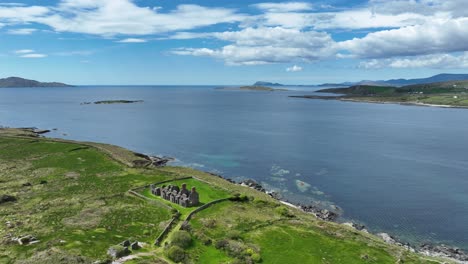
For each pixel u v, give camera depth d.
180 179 87.81
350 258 50.84
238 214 65.94
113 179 87.19
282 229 60.56
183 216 63.12
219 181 91.50
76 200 70.00
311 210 78.06
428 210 78.69
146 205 68.94
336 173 108.38
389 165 118.12
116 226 57.59
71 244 48.72
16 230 53.81
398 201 84.12
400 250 55.59
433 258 55.97
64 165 99.50
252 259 48.66
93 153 114.81
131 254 47.28
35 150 116.81
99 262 43.47
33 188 77.56
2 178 84.19
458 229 69.31
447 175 106.12
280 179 102.44
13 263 42.53
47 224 56.97
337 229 62.41
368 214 76.56
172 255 47.09
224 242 52.38
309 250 52.84
